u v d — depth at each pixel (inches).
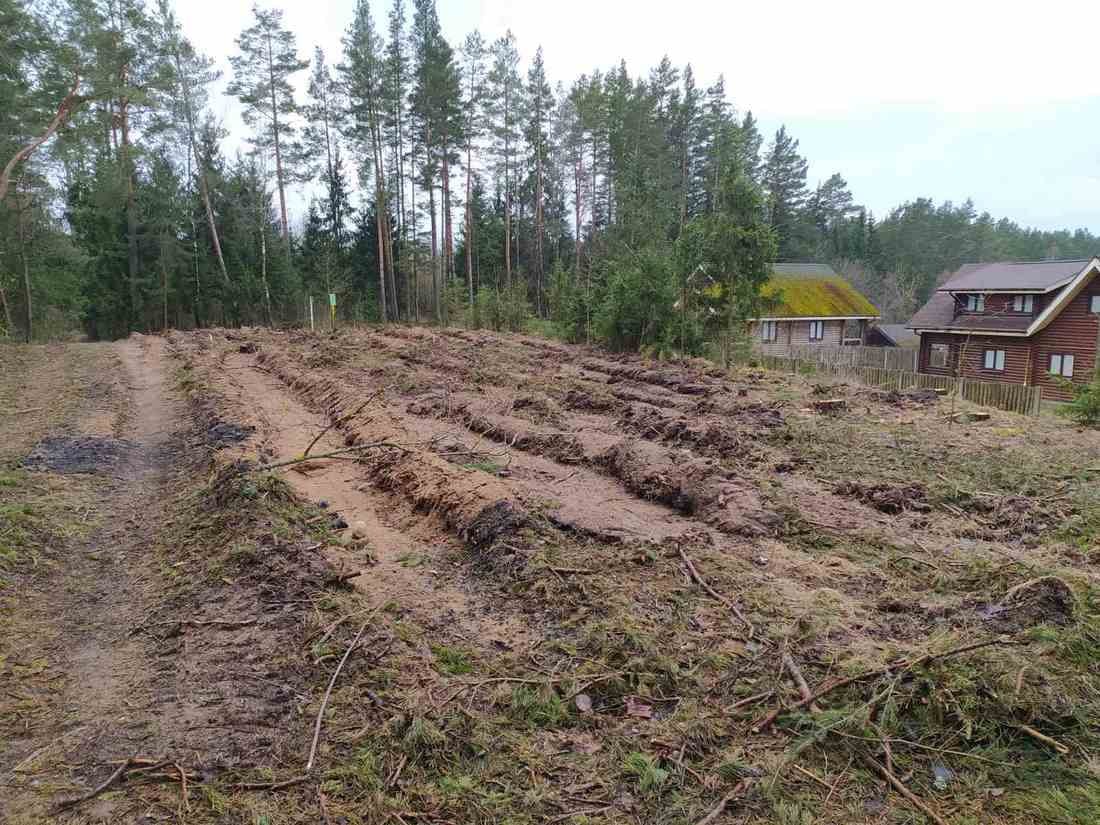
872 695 137.8
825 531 227.6
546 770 122.6
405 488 280.1
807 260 2110.0
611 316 726.5
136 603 188.2
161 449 371.9
